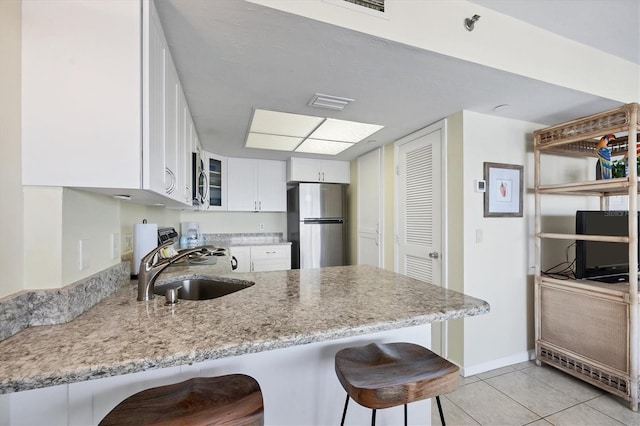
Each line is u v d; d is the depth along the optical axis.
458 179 2.32
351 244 4.19
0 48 0.81
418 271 2.79
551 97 2.02
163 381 1.00
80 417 0.92
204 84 1.79
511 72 1.66
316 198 4.05
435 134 2.57
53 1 0.91
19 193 0.88
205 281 1.71
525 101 2.10
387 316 1.00
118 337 0.82
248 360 1.10
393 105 2.18
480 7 1.57
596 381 1.98
